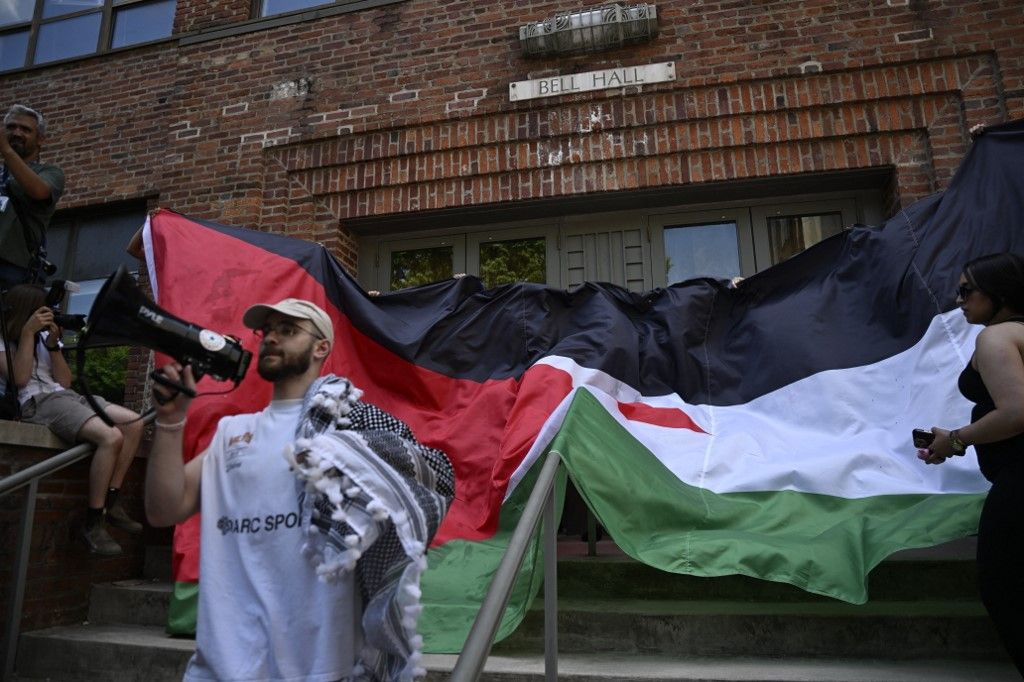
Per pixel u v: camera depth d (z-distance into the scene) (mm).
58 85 7688
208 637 1622
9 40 8125
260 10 7242
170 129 6914
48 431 3803
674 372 4344
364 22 6668
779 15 5797
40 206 4523
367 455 1644
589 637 3164
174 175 6793
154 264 4504
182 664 3197
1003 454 2277
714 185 5762
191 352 1726
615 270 6078
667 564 2992
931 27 5531
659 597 3436
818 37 5688
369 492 1593
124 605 3916
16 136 4523
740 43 5797
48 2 8109
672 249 6035
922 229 4031
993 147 3986
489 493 3789
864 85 5555
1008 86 5273
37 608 3691
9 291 4062
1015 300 2420
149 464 1702
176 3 7504
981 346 2309
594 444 3355
